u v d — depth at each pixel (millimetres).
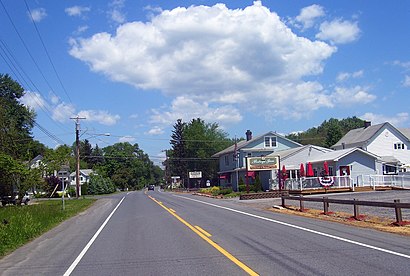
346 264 9547
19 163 39562
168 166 136500
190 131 111188
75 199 54500
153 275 9211
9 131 44250
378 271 8781
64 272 9992
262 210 27047
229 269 9414
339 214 21484
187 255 11461
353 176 47312
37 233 18234
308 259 10242
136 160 160250
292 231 15703
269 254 11086
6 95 69938
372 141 60875
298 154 54969
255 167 45656
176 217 23297
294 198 26031
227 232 15977
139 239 15195
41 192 57406
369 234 14453
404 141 61719
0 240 14703
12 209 29328
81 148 157125
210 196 52312
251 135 75438
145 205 36500
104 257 11805
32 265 11109
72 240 15867
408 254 10602
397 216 16703
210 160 109312
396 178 45375
